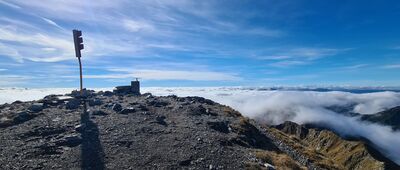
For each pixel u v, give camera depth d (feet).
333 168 86.74
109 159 52.26
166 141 64.08
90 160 51.26
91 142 59.98
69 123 73.15
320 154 105.91
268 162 63.46
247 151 66.59
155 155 55.57
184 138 67.36
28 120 75.56
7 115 78.79
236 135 78.84
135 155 54.90
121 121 77.10
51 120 75.66
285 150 87.92
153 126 75.20
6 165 47.24
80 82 106.83
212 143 66.03
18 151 53.47
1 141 58.59
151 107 101.19
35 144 57.47
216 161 56.18
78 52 104.22
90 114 82.99
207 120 88.94
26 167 47.03
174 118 88.48
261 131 102.99
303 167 70.59
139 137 65.21
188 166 52.75
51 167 47.75
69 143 58.59
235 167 54.75
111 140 61.57
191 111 99.40
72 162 50.16
